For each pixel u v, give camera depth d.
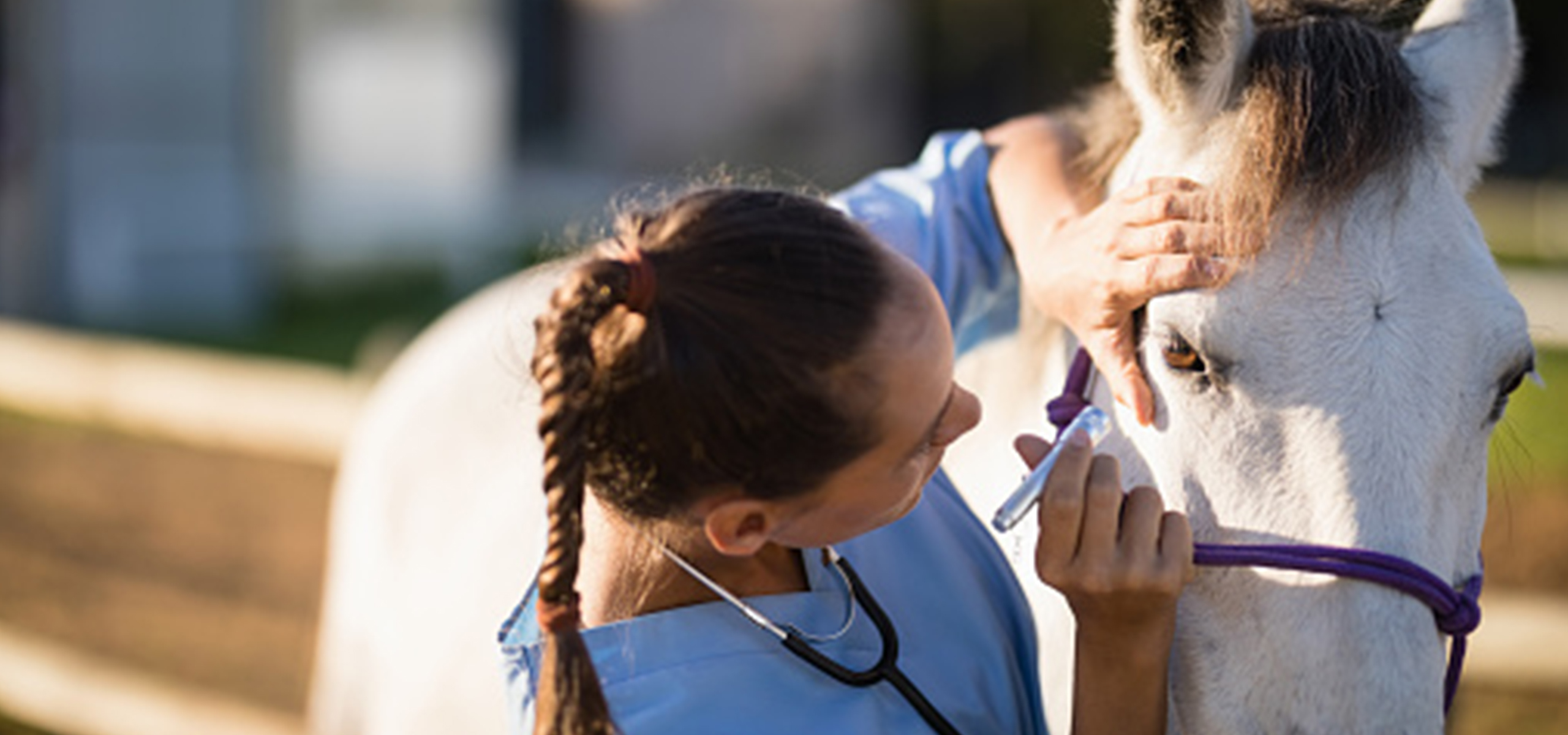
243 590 4.87
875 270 1.30
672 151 16.94
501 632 1.41
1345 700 1.37
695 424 1.26
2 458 6.35
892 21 17.23
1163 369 1.48
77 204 9.44
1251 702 1.42
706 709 1.36
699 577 1.37
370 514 2.70
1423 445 1.38
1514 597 3.95
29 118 9.52
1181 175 1.52
